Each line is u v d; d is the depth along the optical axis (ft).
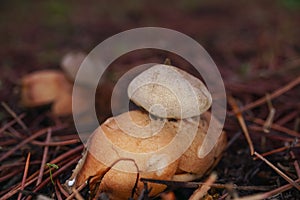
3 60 1.96
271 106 1.32
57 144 1.15
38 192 1.03
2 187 1.09
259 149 1.15
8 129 1.27
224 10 3.00
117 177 0.95
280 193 1.01
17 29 2.68
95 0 3.65
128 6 3.27
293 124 1.27
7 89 1.54
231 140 1.15
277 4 3.01
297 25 2.37
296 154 1.12
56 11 3.09
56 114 1.38
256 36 2.20
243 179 1.07
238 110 1.25
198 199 0.98
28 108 1.40
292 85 1.37
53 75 1.44
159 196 1.00
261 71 1.59
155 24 2.60
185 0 3.29
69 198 0.97
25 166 1.08
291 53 1.84
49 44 2.23
